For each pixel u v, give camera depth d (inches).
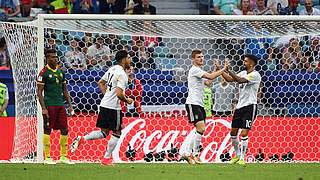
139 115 1679.4
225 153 1659.7
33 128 1657.2
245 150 1547.7
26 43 1681.8
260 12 2346.2
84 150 1654.8
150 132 1660.9
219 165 1477.6
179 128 1665.8
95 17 1633.9
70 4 2353.6
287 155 1711.4
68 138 1681.8
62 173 1259.2
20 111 1672.0
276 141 1711.4
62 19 1632.6
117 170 1321.4
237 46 1844.2
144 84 1761.8
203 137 1663.4
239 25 1738.4
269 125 1713.8
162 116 1673.2
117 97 1408.7
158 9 2479.1
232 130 1545.3
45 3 2362.2
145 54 1817.2
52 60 1508.4
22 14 2353.6
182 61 1839.3
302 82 1804.9
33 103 1668.3
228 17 1651.1
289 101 1803.6
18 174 1239.5
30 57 1679.4
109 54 1802.4
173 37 1727.4
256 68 1817.2
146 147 1652.3
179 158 1651.1
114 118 1424.7
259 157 1699.1
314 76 1806.1
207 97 1721.2
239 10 2361.0
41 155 1595.7
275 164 1533.0
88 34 1800.0
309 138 1722.4
